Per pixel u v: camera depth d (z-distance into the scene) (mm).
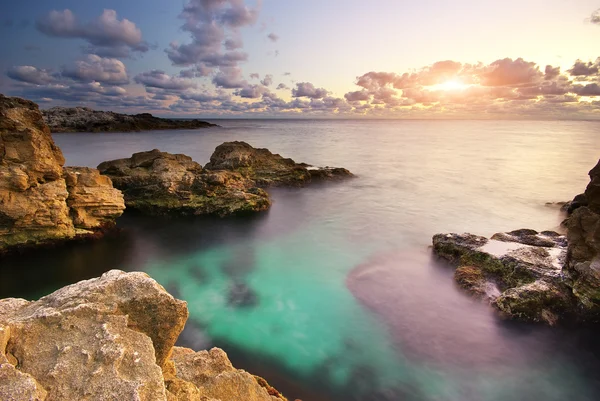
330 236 24141
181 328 5633
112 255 20906
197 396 5414
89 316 5047
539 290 13828
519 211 29062
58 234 20078
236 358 12156
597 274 13297
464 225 25688
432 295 15750
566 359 12117
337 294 16422
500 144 89875
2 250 18906
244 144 40438
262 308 15336
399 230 24922
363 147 78688
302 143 86812
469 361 12039
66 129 102250
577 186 38469
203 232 24750
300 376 11352
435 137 115875
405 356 12297
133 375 4379
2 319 4898
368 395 10609
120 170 29719
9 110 19172
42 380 4105
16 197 18531
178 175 28984
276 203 31531
